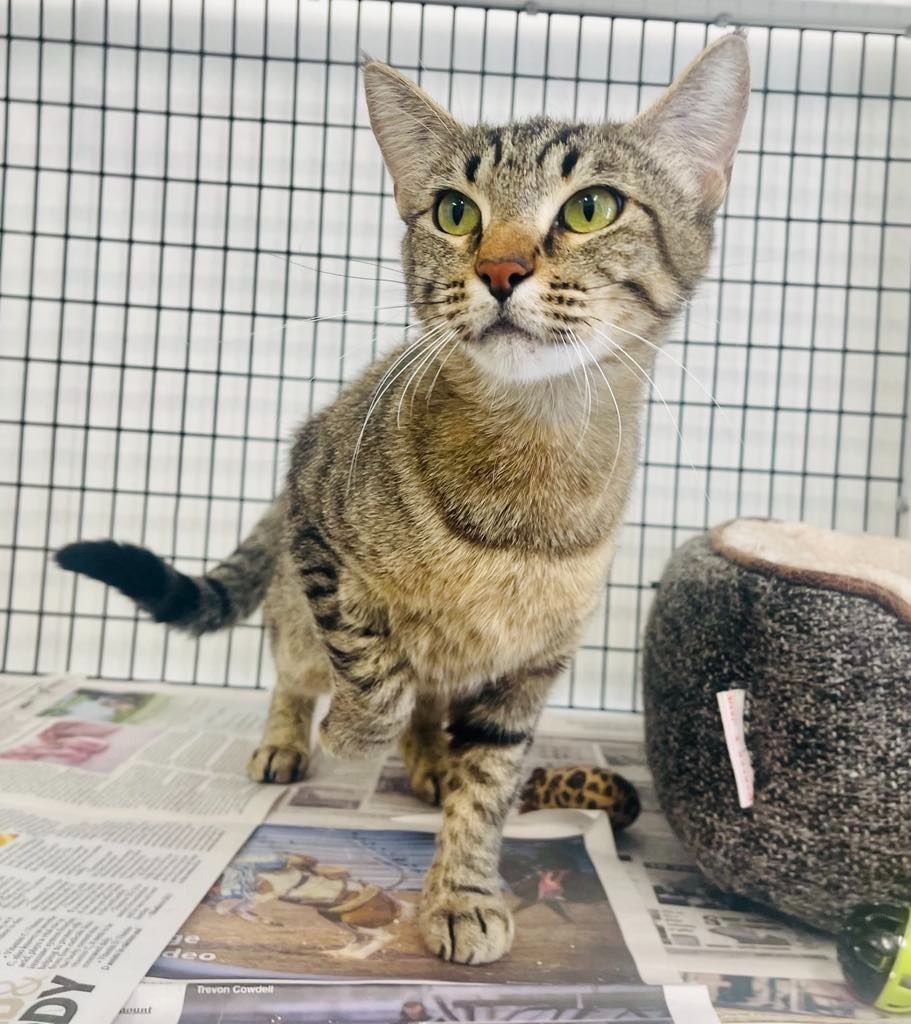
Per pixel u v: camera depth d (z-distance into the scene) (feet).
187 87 1.78
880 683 0.93
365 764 1.47
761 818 0.98
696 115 1.03
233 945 0.90
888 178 1.77
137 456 1.88
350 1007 0.81
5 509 1.89
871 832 0.93
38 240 1.82
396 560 0.99
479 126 1.06
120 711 1.65
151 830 1.17
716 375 1.76
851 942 0.88
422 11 1.73
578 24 1.73
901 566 1.32
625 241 0.95
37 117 1.79
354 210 1.81
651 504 1.90
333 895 1.02
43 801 1.23
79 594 1.93
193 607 1.43
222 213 1.82
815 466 1.87
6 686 1.75
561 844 1.18
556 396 0.95
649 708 1.20
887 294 1.81
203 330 1.85
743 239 1.82
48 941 0.89
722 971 0.92
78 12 1.76
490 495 0.97
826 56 1.75
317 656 1.31
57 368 1.83
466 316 0.92
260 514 1.88
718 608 1.06
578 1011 0.83
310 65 1.77
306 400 1.86
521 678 1.05
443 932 0.91
